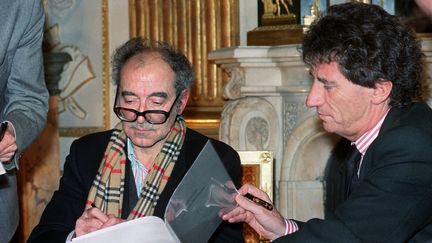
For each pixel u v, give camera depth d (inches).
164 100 107.6
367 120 92.6
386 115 92.7
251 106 203.5
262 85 203.6
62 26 273.3
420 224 88.4
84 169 114.7
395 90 91.4
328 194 203.9
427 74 185.2
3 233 126.0
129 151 113.5
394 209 87.4
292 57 194.5
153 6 261.3
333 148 202.7
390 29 90.4
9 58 122.4
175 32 257.9
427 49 183.6
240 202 101.1
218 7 252.2
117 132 115.3
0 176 123.4
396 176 87.3
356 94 90.8
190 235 98.0
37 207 234.5
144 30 263.0
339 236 89.2
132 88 107.0
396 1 214.5
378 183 88.0
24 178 230.8
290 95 202.5
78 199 114.0
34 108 125.1
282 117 205.3
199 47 254.5
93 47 270.8
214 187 98.0
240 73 205.8
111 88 270.4
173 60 108.9
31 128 121.5
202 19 254.1
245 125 203.9
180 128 114.7
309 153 203.5
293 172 204.1
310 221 92.3
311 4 221.6
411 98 93.4
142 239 95.7
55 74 245.4
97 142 117.0
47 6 273.1
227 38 251.3
